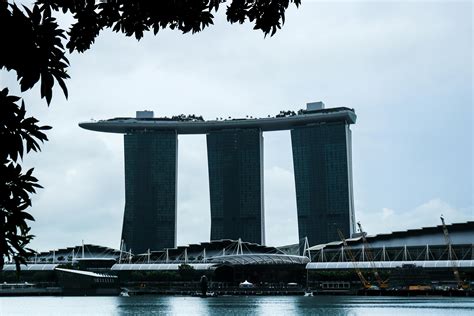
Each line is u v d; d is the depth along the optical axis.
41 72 13.81
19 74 13.70
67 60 14.22
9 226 14.45
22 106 13.91
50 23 14.05
